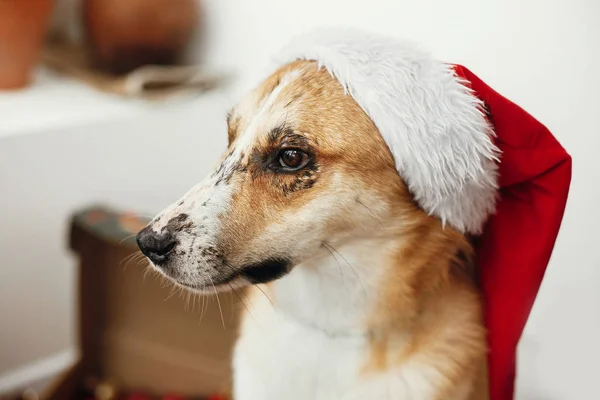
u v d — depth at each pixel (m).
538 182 0.88
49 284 1.70
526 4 1.22
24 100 1.75
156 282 1.44
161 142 1.82
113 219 1.45
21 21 1.70
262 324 1.07
